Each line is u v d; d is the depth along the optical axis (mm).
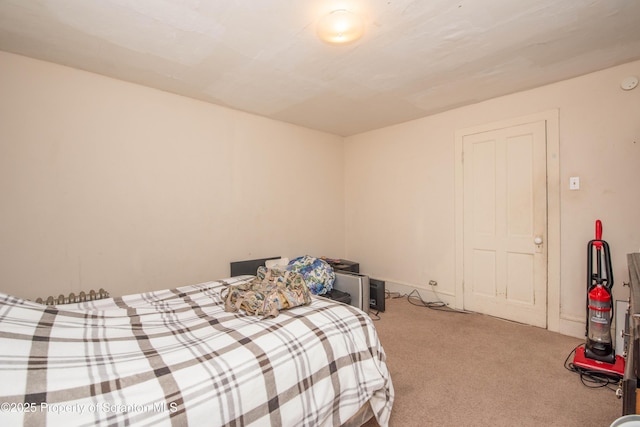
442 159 3445
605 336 2074
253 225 3457
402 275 3861
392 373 2020
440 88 2760
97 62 2254
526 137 2824
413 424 1533
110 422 754
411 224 3752
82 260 2387
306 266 3213
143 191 2678
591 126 2484
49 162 2248
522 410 1646
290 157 3830
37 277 2207
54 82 2266
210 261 3100
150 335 1227
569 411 1638
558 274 2660
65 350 975
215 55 2148
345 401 1266
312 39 1946
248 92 2824
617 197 2379
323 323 1390
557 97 2646
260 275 2029
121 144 2559
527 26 1820
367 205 4242
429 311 3256
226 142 3225
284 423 1043
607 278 2279
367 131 4219
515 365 2117
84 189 2393
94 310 1438
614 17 1735
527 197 2830
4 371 794
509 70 2408
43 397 761
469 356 2252
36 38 1934
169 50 2080
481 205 3133
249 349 1118
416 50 2088
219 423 898
